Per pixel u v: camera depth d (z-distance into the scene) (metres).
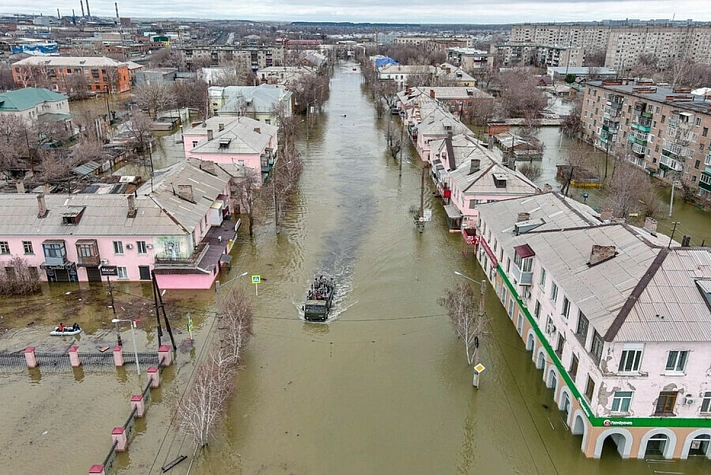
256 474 31.31
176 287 52.00
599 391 29.47
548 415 35.81
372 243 63.06
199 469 31.59
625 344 28.19
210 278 51.94
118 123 128.25
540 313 39.09
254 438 34.00
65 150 94.88
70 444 33.31
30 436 33.94
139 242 51.19
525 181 63.69
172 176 58.75
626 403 29.88
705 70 187.88
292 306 49.47
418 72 183.88
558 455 32.66
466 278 54.56
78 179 82.06
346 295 51.44
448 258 59.25
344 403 37.22
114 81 174.38
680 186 79.44
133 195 51.59
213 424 33.56
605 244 35.59
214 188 61.91
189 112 142.50
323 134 121.06
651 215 70.62
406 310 48.72
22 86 166.12
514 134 113.56
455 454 33.00
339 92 189.50
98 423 35.16
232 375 38.09
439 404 37.25
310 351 42.94
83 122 114.12
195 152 78.12
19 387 38.69
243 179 69.44
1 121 95.25
